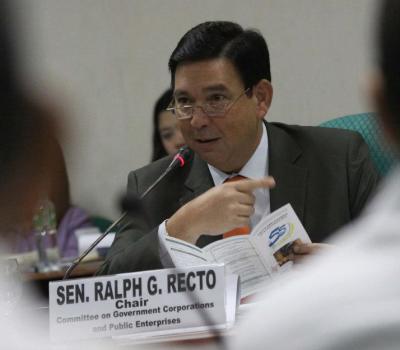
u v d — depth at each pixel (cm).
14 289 411
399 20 202
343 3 1305
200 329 458
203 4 1348
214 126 660
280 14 1327
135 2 1358
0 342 209
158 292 461
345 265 192
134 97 1360
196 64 659
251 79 670
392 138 207
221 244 573
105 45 1357
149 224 661
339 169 687
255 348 188
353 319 180
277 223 583
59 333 456
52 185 196
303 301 188
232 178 687
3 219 198
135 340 457
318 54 1320
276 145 696
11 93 188
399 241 189
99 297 461
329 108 1324
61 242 1024
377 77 205
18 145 189
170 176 696
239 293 501
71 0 1345
